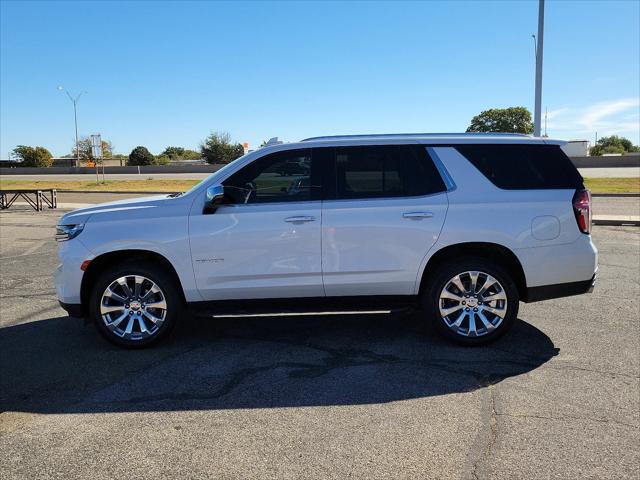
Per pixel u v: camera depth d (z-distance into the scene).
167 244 4.82
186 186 35.16
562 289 4.91
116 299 4.96
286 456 3.13
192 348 5.04
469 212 4.80
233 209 4.86
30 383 4.27
